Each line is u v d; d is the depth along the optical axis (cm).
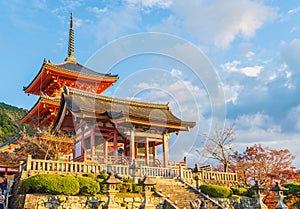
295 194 2275
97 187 1365
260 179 2845
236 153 3006
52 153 2241
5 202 1459
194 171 1772
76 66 3241
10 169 2781
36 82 3073
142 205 1198
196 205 1456
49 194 1263
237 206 1766
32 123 2889
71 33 3500
